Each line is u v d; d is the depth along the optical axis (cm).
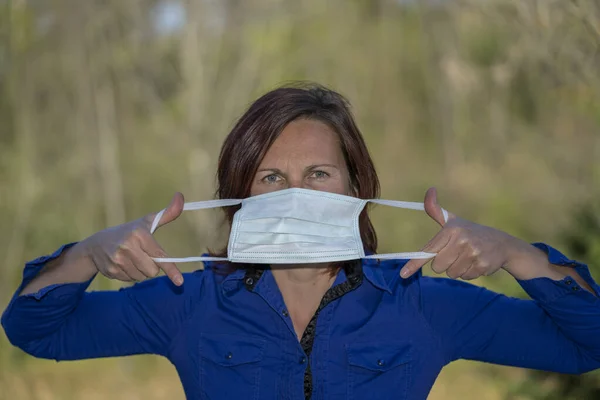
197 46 1094
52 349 199
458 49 1288
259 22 1175
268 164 188
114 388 863
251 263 195
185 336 196
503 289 508
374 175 202
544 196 1015
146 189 1156
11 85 980
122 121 1134
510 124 1263
